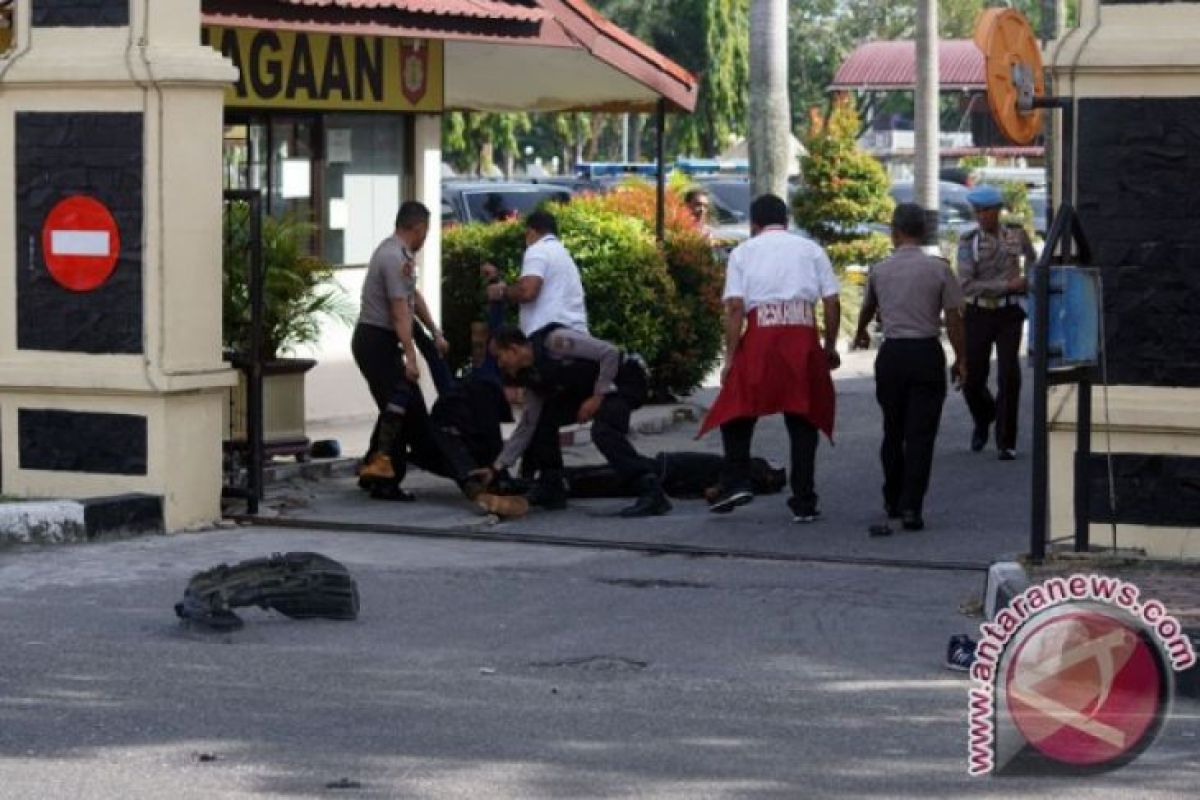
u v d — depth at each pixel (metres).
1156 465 21.28
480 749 15.08
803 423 25.23
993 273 31.02
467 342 37.50
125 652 18.20
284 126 31.42
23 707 16.25
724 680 17.31
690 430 34.97
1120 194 21.08
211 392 24.73
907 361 24.73
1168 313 21.06
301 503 26.33
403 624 19.52
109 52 23.97
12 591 20.88
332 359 32.59
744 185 77.12
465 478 26.08
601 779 14.31
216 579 19.22
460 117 103.12
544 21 32.62
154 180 23.92
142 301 24.09
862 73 119.69
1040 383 19.78
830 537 24.45
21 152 24.61
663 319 36.00
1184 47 20.58
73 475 24.67
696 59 118.19
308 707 16.30
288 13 28.00
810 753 15.04
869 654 18.34
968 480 29.31
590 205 37.22
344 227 32.62
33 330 24.67
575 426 31.45
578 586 21.44
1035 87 23.19
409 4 29.61
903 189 81.94
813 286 25.19
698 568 22.47
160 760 14.77
